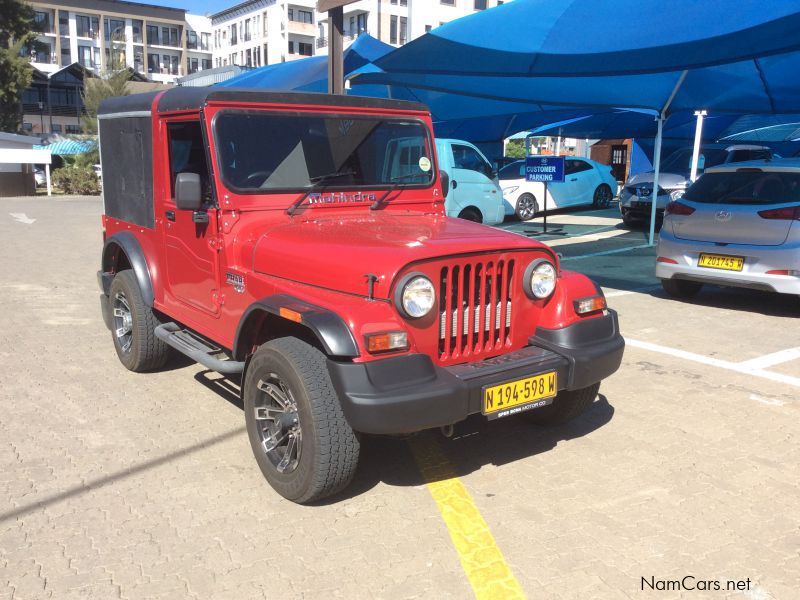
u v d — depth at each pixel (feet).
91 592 9.11
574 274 13.05
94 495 11.73
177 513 11.15
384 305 10.45
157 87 156.56
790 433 14.28
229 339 13.39
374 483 12.25
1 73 117.80
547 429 14.56
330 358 10.24
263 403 11.96
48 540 10.35
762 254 23.02
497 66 28.12
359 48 34.42
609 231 48.57
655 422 14.87
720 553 10.07
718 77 32.76
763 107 37.83
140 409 15.64
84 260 37.52
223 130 12.92
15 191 100.01
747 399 16.16
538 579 9.46
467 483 12.24
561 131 59.52
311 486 10.77
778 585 9.34
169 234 15.16
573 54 26.09
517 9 26.73
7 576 9.43
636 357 19.43
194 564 9.76
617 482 12.22
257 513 11.16
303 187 13.69
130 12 226.17
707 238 24.61
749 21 22.06
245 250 12.88
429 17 139.33
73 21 218.79
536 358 11.66
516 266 11.88
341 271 10.95
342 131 14.25
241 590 9.19
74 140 124.77
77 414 15.33
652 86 34.91
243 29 211.00
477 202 42.47
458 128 57.16
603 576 9.52
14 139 100.78
